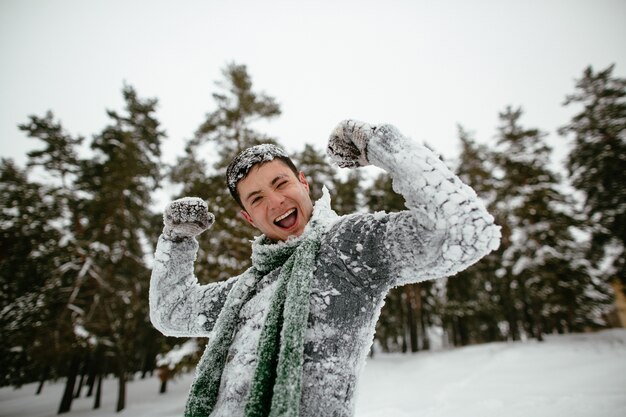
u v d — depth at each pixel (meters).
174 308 1.34
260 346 0.88
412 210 0.87
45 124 18.14
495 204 22.39
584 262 18.89
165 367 11.25
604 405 4.89
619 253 17.92
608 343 13.81
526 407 5.41
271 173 1.17
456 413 5.71
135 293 16.09
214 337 1.08
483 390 7.83
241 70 13.43
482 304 24.50
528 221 19.20
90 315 14.55
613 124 18.64
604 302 20.14
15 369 14.43
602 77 19.83
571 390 6.46
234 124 12.80
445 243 0.82
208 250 11.13
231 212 10.95
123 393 15.59
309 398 0.82
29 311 14.19
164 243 1.36
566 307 18.72
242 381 0.91
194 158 13.30
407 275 0.95
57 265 15.11
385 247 0.94
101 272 15.89
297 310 0.86
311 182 19.00
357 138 0.96
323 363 0.85
